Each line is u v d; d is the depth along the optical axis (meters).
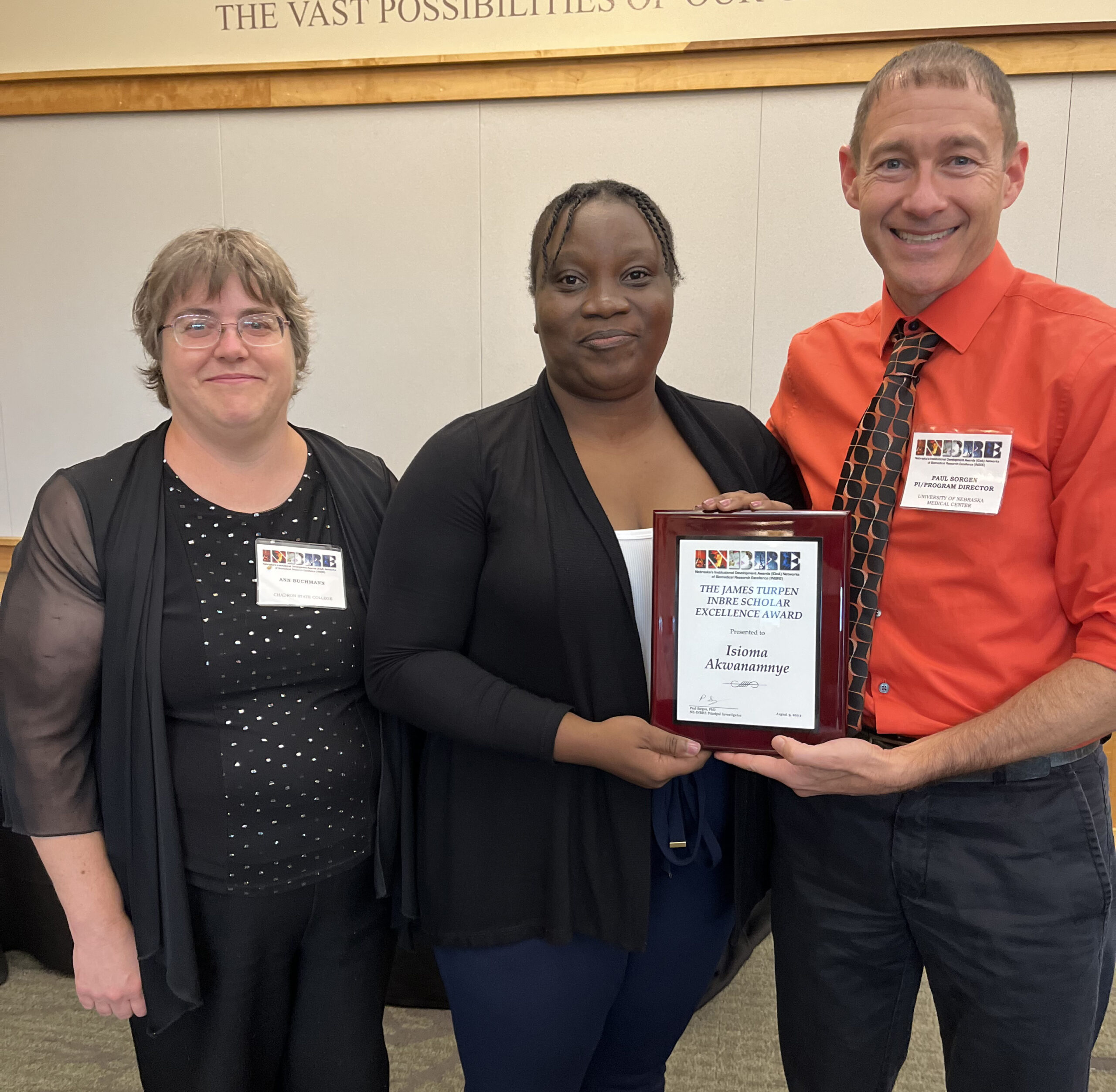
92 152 3.32
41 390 3.52
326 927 1.22
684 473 1.20
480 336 3.25
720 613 1.08
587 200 1.06
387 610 1.14
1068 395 1.01
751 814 1.26
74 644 1.10
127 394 3.48
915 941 1.19
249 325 1.13
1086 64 2.74
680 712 1.10
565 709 1.08
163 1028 1.13
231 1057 1.17
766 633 1.07
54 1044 2.04
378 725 1.27
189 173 3.29
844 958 1.21
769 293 3.08
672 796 1.17
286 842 1.15
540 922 1.15
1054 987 1.09
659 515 1.09
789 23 2.87
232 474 1.18
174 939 1.09
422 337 3.28
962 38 2.78
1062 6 2.73
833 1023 1.24
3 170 3.37
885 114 1.07
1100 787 1.14
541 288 1.10
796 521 1.04
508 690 1.10
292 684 1.17
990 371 1.09
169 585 1.12
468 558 1.13
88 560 1.11
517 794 1.15
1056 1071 1.11
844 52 2.85
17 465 3.58
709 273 3.10
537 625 1.11
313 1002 1.24
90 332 3.45
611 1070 1.33
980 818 1.10
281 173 3.24
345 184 3.21
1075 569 1.03
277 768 1.14
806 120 2.94
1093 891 1.10
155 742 1.09
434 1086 1.88
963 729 1.05
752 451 1.30
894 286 1.17
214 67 3.15
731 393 3.17
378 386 3.34
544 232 1.09
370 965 1.28
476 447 1.13
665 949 1.22
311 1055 1.25
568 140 3.07
